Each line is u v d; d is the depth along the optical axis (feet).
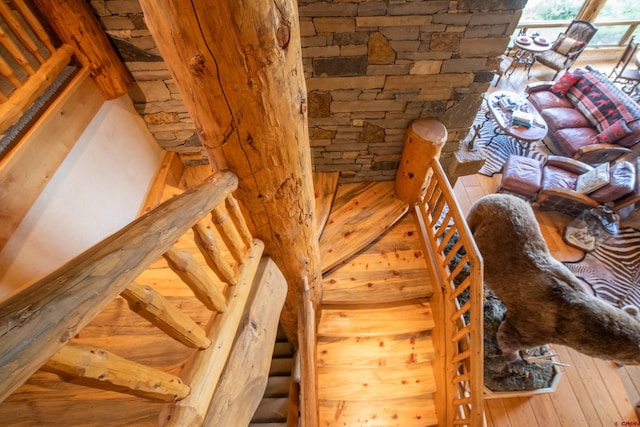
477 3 5.68
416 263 8.55
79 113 5.66
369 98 7.34
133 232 2.22
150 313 2.44
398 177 9.11
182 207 2.71
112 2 5.54
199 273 3.04
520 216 7.85
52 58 5.09
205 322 5.19
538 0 17.76
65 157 5.31
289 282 6.18
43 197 4.90
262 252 4.83
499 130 15.47
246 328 4.17
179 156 9.02
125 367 2.14
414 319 8.16
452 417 7.43
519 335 7.73
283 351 9.37
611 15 18.11
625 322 6.47
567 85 14.65
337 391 7.82
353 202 9.50
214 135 3.29
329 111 7.66
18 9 4.65
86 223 5.80
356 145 8.66
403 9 5.73
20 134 4.61
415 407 7.95
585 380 9.21
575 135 13.44
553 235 12.10
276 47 2.77
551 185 11.91
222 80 2.77
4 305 1.49
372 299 8.00
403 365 8.06
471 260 6.07
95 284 1.75
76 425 3.39
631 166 11.21
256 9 2.44
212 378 3.19
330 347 8.21
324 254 8.42
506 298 7.73
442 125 7.68
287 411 7.70
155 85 7.06
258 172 3.72
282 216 4.58
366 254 8.75
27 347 1.37
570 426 8.58
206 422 3.24
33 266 4.72
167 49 2.66
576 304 6.72
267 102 3.07
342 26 5.94
